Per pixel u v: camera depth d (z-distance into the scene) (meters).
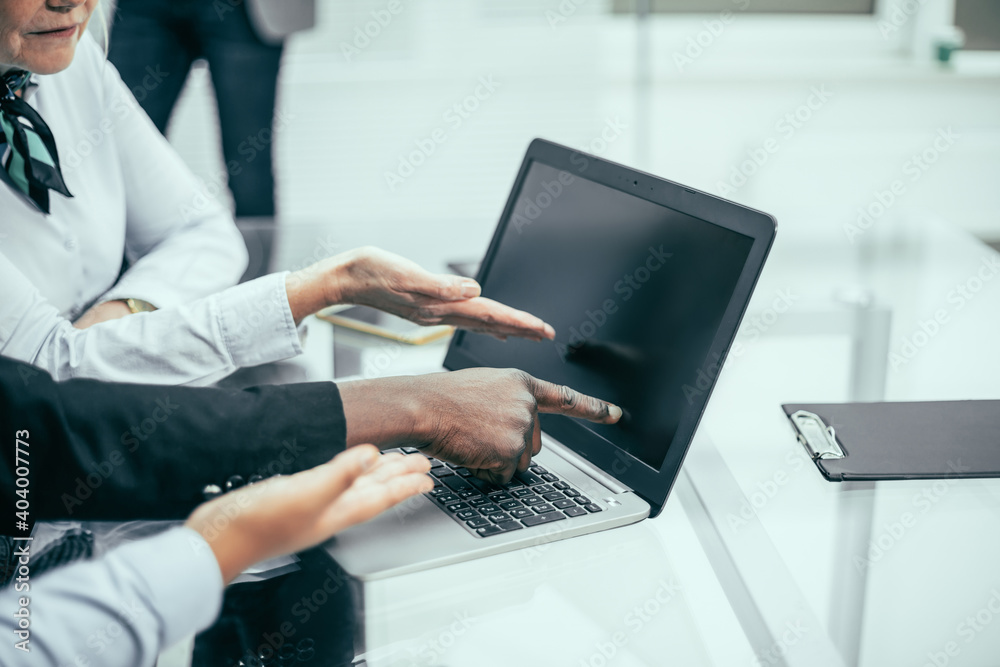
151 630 0.51
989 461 0.79
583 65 3.24
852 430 0.85
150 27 1.99
